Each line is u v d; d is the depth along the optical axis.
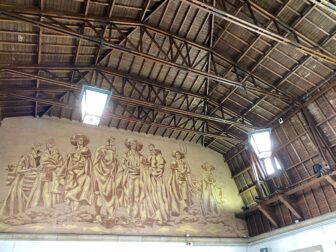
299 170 15.53
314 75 13.03
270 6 11.22
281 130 15.79
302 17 11.05
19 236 12.36
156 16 11.97
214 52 13.34
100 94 7.99
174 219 16.06
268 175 16.94
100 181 15.24
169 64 12.25
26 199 13.33
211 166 19.17
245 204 18.72
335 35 11.18
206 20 12.23
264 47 12.70
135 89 14.55
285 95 14.23
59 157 14.97
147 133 18.22
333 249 13.19
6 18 9.65
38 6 9.87
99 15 11.04
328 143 13.80
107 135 16.89
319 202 14.65
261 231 17.30
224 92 15.48
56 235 12.95
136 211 15.27
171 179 17.27
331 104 13.18
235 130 17.59
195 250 15.62
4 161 13.77
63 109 15.58
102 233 13.90
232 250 16.66
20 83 12.91
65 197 14.08
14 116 15.10
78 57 12.70
